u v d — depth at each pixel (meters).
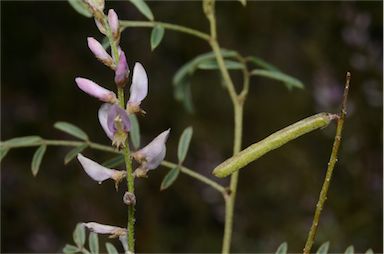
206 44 6.68
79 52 7.21
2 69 7.20
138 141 2.59
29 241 6.50
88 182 6.53
